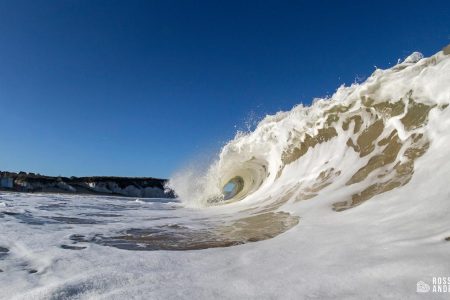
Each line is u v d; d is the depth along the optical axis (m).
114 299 2.77
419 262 2.79
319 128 9.19
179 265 3.69
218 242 4.89
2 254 4.29
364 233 4.01
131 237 5.45
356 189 6.20
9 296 2.93
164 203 14.03
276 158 11.24
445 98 5.86
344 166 7.58
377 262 2.99
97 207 10.88
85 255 4.21
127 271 3.50
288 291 2.71
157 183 32.12
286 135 10.59
